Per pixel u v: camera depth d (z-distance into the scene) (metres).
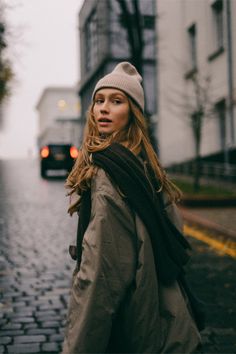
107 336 1.85
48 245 8.66
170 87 23.64
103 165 1.96
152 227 1.98
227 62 19.05
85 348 1.82
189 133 22.75
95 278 1.84
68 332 1.88
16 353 3.99
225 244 8.58
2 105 26.06
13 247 8.49
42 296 5.56
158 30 26.12
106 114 2.12
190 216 11.67
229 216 11.59
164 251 2.01
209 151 20.59
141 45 16.75
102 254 1.86
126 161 2.00
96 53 41.41
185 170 21.47
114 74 2.14
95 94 2.17
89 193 2.03
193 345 2.00
